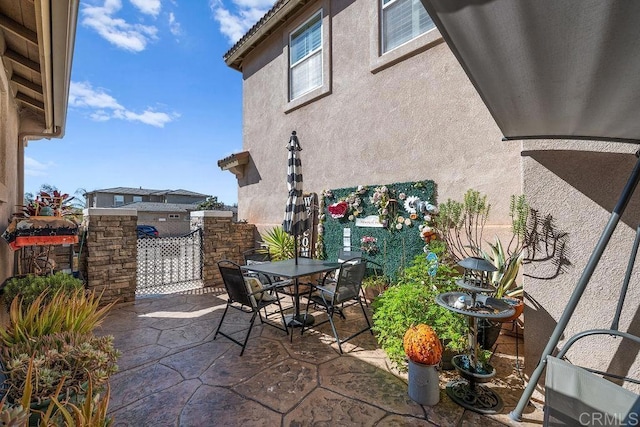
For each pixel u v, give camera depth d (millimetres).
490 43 1603
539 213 3025
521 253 3859
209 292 7000
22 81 4508
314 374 3420
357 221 6449
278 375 3395
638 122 2115
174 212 32531
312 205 7438
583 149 2811
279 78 8688
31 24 3207
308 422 2637
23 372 1929
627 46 1383
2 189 4098
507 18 1390
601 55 1487
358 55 6570
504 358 3799
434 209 5102
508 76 1864
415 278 3945
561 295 2896
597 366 2709
